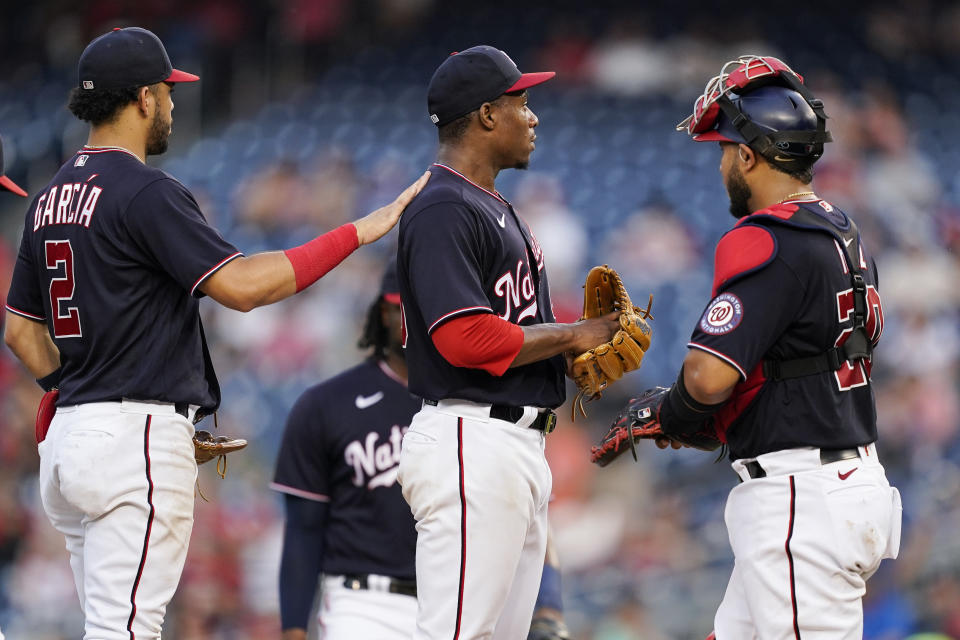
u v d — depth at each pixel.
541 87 61.88
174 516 13.17
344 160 53.81
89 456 12.80
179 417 13.34
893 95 62.56
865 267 13.30
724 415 13.35
